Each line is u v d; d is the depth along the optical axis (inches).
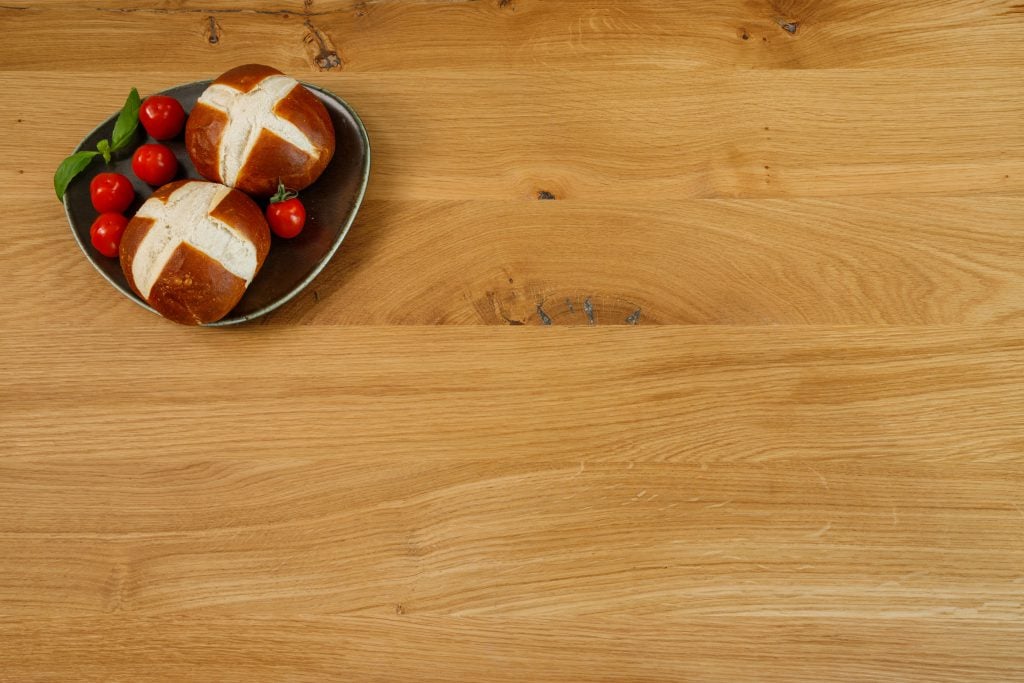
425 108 32.0
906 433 26.9
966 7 33.3
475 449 27.1
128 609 25.6
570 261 29.5
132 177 29.4
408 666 25.0
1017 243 29.2
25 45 33.6
